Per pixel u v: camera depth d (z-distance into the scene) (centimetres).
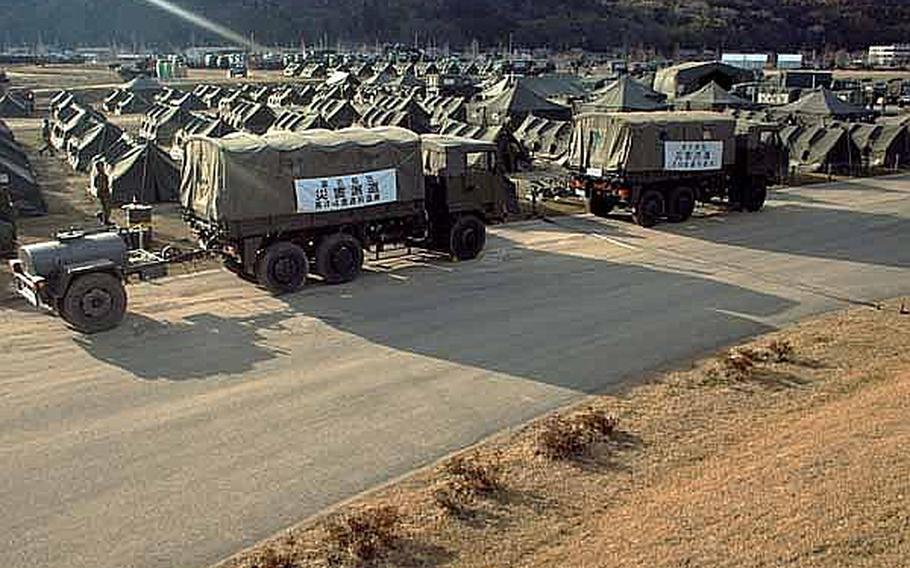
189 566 925
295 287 1986
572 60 13625
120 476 1121
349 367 1514
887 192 3469
